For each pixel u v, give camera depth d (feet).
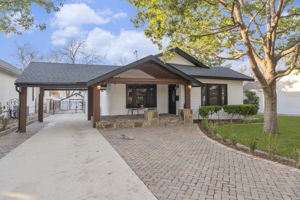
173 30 20.35
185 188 10.27
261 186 10.42
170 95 44.01
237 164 13.80
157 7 19.89
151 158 15.34
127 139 22.41
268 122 24.34
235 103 43.62
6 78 43.83
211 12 26.68
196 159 15.02
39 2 25.62
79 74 36.40
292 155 15.35
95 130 29.01
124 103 40.65
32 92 62.90
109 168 13.21
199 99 40.19
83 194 9.71
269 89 23.88
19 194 9.73
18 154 16.63
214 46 29.35
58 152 17.24
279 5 20.68
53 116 56.44
